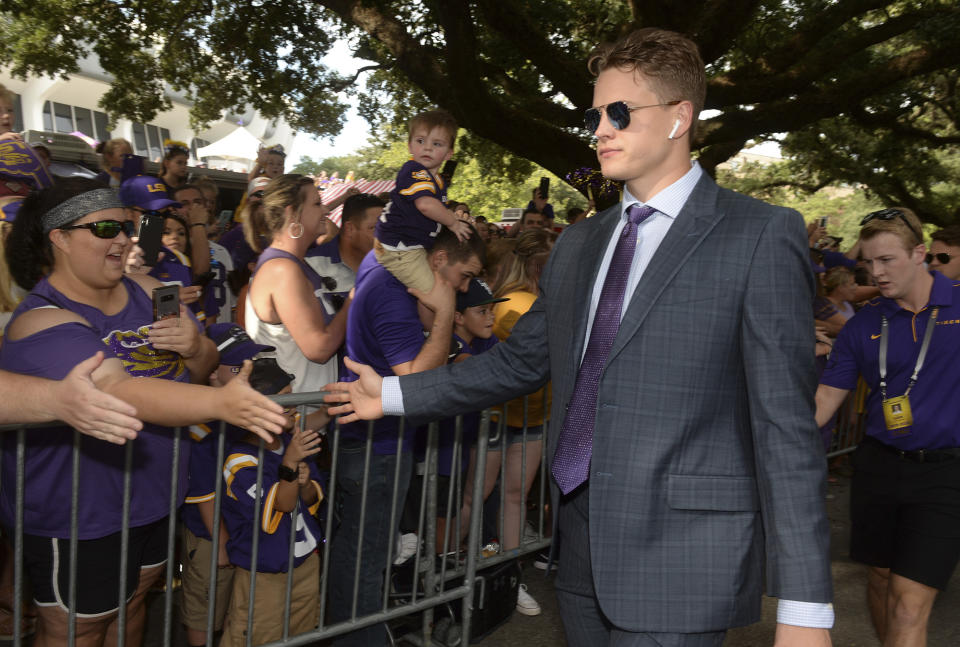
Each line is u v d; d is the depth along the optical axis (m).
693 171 1.73
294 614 2.88
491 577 3.50
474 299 3.39
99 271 2.17
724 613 1.59
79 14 15.22
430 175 3.20
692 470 1.60
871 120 19.86
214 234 5.67
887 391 2.96
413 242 2.88
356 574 2.86
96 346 1.96
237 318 3.72
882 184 25.25
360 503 2.95
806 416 1.52
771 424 1.51
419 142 3.59
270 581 2.78
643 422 1.61
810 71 12.46
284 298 3.10
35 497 2.15
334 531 3.04
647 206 1.70
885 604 3.13
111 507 2.24
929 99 19.92
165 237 3.74
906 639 2.77
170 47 16.42
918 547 2.77
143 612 2.61
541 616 3.79
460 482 3.27
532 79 15.59
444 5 11.35
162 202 3.53
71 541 2.14
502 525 3.58
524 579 4.23
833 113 13.30
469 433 3.66
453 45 11.72
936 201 27.14
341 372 3.57
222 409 1.91
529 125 13.10
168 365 2.42
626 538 1.62
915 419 2.85
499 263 4.24
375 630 3.06
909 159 24.62
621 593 1.62
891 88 17.66
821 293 5.97
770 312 1.53
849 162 24.86
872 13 15.87
